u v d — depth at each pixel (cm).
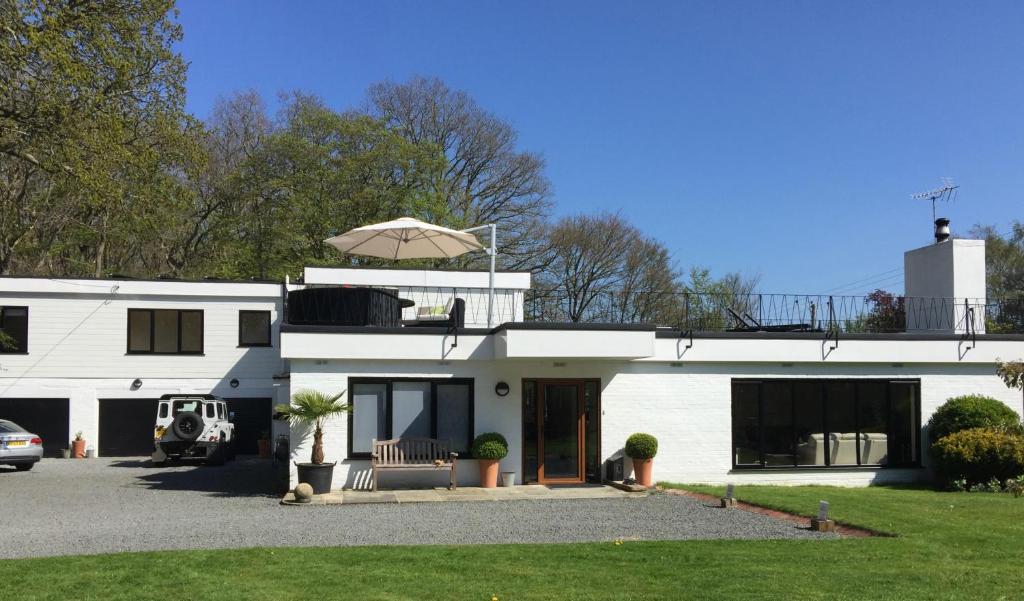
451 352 1633
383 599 741
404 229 1770
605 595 756
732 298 1948
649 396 1730
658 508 1355
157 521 1228
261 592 764
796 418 1788
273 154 3997
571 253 4703
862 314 1842
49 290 2631
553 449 1684
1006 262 4859
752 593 758
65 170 2005
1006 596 753
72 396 2638
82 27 2028
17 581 804
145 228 2706
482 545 1010
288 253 3962
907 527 1125
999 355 1850
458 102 4606
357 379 1609
